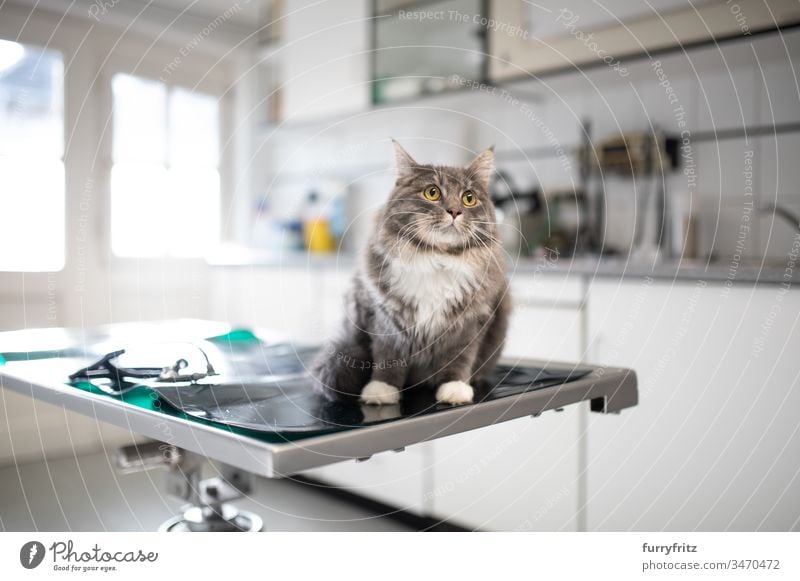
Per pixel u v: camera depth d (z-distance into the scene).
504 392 1.17
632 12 2.28
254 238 3.89
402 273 1.23
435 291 1.23
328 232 3.58
